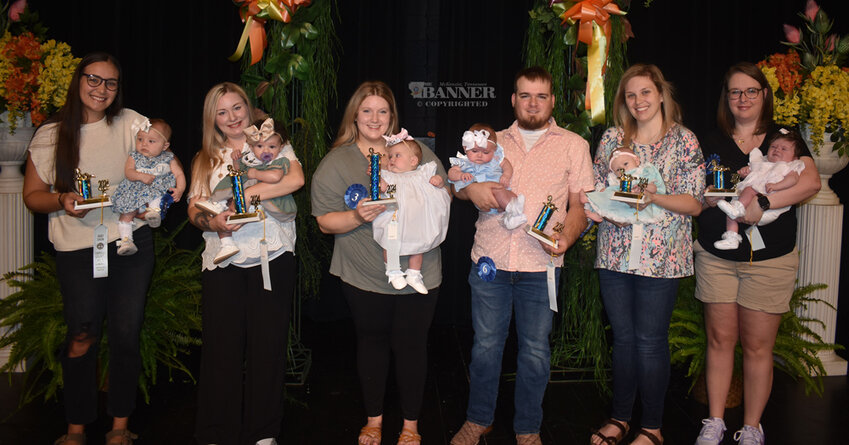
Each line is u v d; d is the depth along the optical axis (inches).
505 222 106.0
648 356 112.9
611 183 111.2
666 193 109.2
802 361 148.6
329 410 136.3
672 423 130.3
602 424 129.3
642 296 112.1
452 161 110.5
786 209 110.3
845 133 141.7
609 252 114.0
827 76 139.3
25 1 141.9
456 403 140.6
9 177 151.4
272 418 111.5
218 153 107.5
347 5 183.3
